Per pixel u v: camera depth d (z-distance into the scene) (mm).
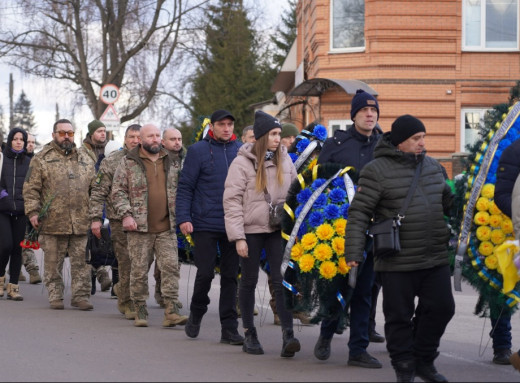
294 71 32875
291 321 8297
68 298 13508
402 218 6949
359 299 7887
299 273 7824
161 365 7930
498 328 8086
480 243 7832
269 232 8391
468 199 7836
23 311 11805
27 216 12375
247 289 8547
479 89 24141
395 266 6969
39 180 12164
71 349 8805
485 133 8008
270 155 8492
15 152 13258
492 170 7840
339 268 7648
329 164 8055
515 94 8242
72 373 7551
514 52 24156
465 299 13234
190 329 9461
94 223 11305
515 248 6984
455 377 7434
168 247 10344
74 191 12117
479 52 24156
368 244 7656
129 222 10164
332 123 25078
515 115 7914
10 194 13102
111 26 33969
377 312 11898
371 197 7023
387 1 24094
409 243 6949
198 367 7832
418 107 24188
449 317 7051
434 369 7137
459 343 9406
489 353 8742
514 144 7500
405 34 24094
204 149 9219
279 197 8445
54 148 12242
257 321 11008
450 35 24094
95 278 14352
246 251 8383
